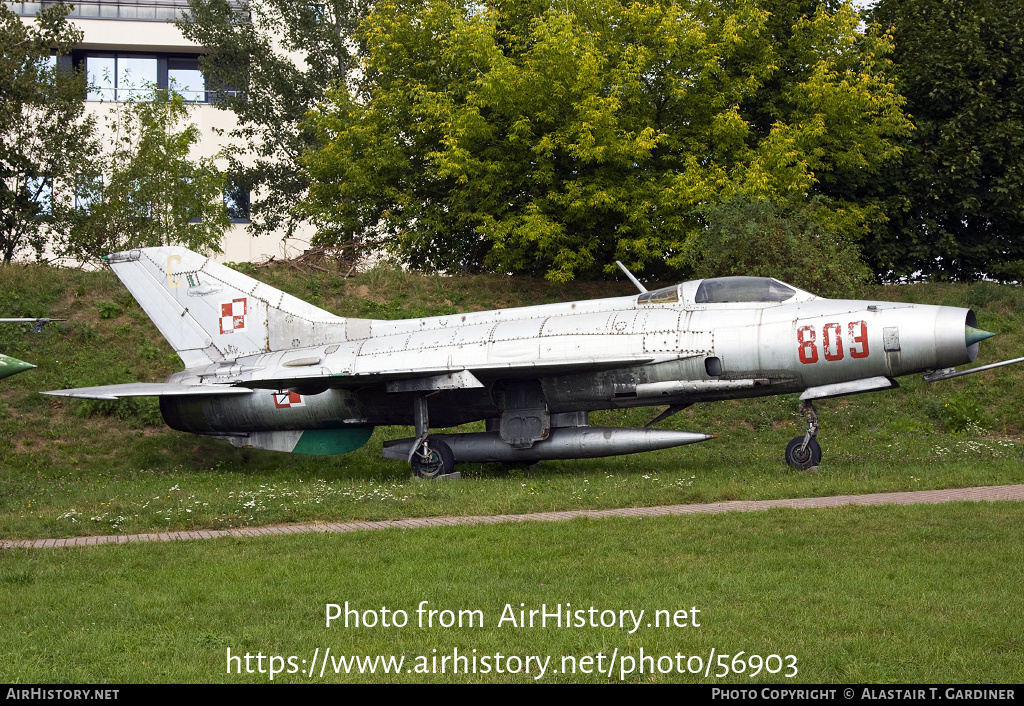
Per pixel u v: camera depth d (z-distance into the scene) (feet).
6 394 71.72
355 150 97.60
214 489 52.16
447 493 46.11
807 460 52.11
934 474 49.29
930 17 101.19
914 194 98.07
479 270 101.96
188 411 63.00
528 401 56.70
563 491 46.09
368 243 100.37
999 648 21.08
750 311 52.90
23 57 96.32
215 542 34.65
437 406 59.41
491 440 56.65
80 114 103.81
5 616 25.21
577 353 53.88
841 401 74.38
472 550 31.96
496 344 55.67
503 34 93.76
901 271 101.45
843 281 74.49
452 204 92.79
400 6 98.37
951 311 49.62
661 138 82.23
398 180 96.43
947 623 22.66
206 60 129.59
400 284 90.63
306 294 87.51
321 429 62.28
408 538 34.42
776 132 82.94
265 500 44.39
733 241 75.20
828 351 50.37
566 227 89.35
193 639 23.02
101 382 73.10
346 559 30.91
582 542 32.71
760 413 73.15
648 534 33.42
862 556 29.53
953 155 95.30
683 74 90.74
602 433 54.95
